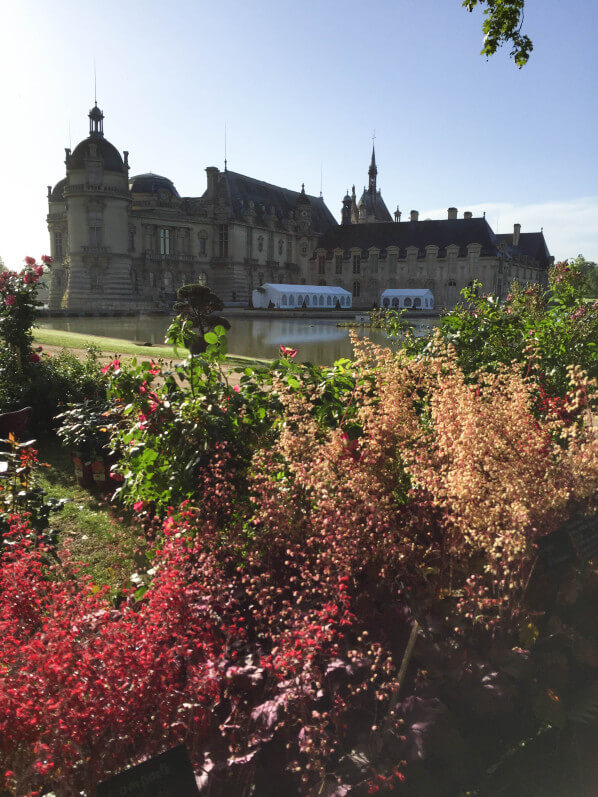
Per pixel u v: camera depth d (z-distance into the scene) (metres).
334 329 52.16
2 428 7.53
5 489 4.56
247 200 101.56
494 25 5.77
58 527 5.85
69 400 9.77
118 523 5.89
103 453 6.86
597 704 2.52
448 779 2.22
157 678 1.99
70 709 1.84
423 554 2.72
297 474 2.79
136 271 87.19
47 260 10.59
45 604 2.39
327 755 2.21
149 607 2.23
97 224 80.50
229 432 3.84
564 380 5.96
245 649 2.43
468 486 2.45
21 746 1.86
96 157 79.06
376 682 2.40
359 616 2.56
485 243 101.12
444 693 2.41
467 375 6.03
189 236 93.50
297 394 3.50
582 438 3.12
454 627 2.50
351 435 3.66
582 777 2.41
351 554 2.54
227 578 2.71
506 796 2.32
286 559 2.82
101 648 2.01
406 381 3.28
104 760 1.89
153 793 1.78
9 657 2.07
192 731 2.05
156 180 90.81
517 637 2.60
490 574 2.64
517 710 2.50
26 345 10.48
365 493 2.61
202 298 20.20
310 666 2.15
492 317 7.20
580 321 6.99
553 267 9.66
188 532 2.90
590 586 2.83
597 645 2.68
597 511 2.98
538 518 2.75
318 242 114.75
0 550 3.46
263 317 73.44
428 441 3.16
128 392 4.54
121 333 42.28
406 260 105.50
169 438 3.95
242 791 2.04
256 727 2.08
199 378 4.19
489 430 2.70
